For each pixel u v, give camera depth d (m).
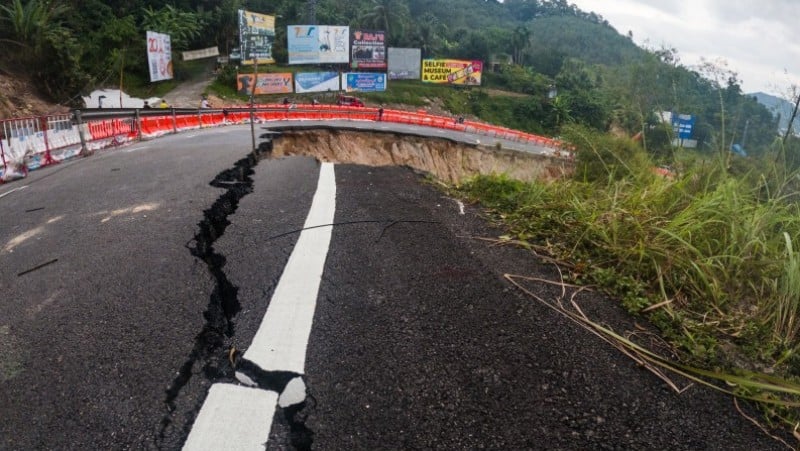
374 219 4.46
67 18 37.41
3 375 2.20
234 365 2.24
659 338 2.49
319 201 5.18
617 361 2.25
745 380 2.10
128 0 45.06
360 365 2.20
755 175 4.37
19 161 9.12
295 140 21.38
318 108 35.59
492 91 67.75
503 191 5.46
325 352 2.31
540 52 96.75
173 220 4.60
